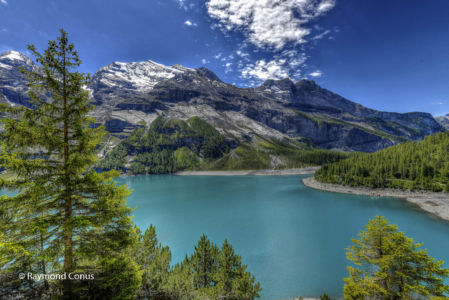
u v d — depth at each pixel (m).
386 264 16.50
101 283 11.66
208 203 89.38
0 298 10.29
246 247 45.56
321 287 31.73
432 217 64.31
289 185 135.00
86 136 11.21
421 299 15.27
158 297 18.25
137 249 21.36
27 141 9.74
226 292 23.75
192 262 27.52
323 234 52.34
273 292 30.81
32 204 9.95
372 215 67.75
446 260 38.09
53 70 10.56
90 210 11.55
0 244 8.70
